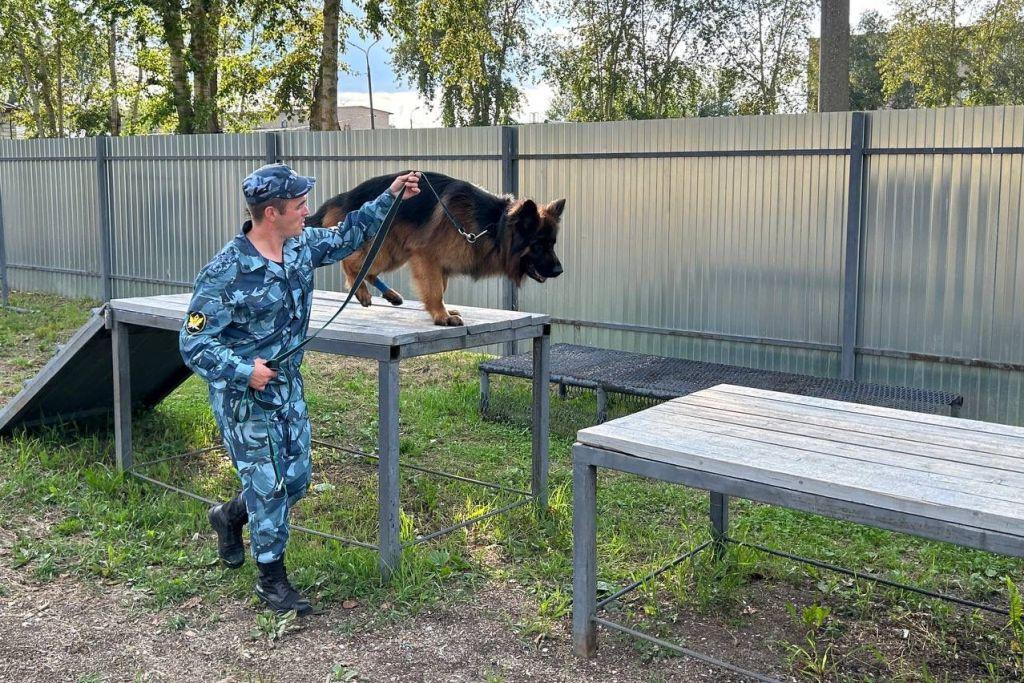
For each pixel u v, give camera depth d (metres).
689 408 3.63
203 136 11.23
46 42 29.20
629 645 3.45
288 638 3.49
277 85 25.03
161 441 6.10
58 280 13.50
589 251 8.58
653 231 8.12
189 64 19.42
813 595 3.91
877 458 2.92
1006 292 6.44
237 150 10.95
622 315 8.46
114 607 3.74
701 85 27.75
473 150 9.12
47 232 13.48
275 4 20.97
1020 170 6.27
